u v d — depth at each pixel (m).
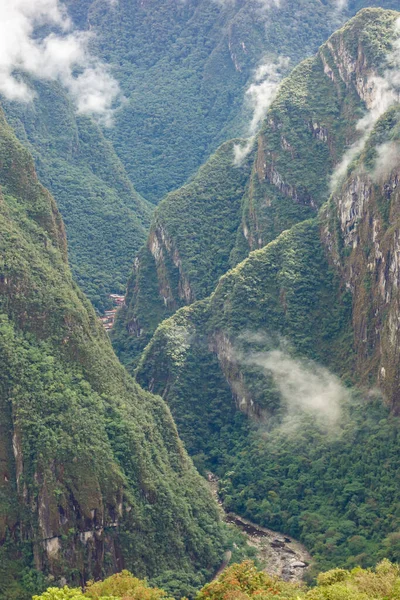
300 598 191.38
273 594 199.50
